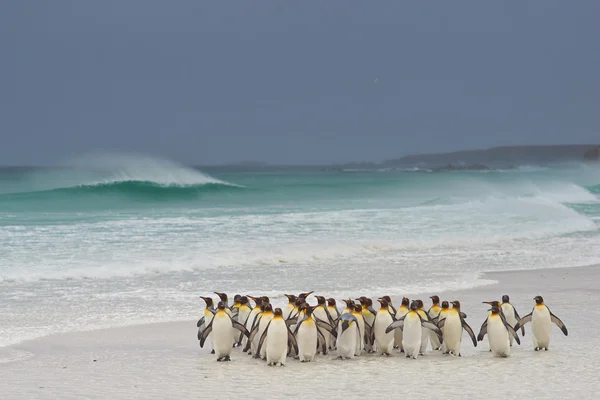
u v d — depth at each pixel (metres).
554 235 68.81
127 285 40.03
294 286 40.12
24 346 26.08
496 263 50.47
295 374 21.73
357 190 145.38
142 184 114.12
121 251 51.28
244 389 20.05
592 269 47.59
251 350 24.30
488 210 88.50
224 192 123.38
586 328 28.75
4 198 101.12
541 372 21.59
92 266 44.94
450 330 23.97
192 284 40.56
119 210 89.62
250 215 80.62
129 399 19.08
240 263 48.84
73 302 34.78
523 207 90.94
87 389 20.12
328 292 37.97
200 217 77.62
